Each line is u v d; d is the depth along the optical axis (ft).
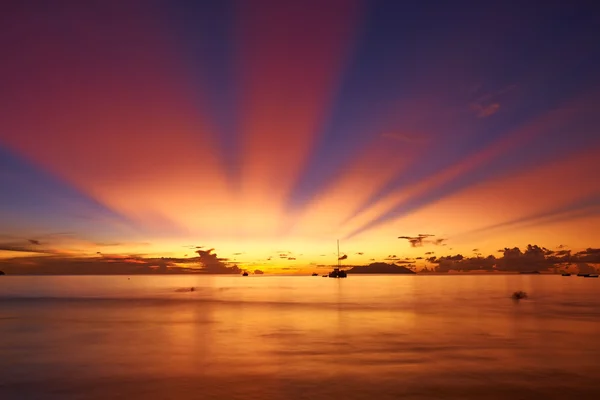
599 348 80.23
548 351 77.41
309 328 108.17
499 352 76.59
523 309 156.87
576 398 51.29
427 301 199.00
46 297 236.84
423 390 54.39
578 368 64.85
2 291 312.50
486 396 52.03
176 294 267.39
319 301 201.57
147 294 268.82
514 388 55.06
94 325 115.55
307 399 51.19
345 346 82.99
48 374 62.49
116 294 269.23
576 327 108.06
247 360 71.00
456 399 51.03
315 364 67.92
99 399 51.55
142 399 51.39
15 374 62.64
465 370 63.87
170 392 53.88
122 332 102.94
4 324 118.32
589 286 399.85
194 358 72.59
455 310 153.69
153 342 88.69
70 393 53.72
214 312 150.51
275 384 57.11
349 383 57.41
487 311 149.79
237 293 280.92
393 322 119.75
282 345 84.43
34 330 106.42
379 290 321.32
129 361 70.64
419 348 80.53
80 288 371.56
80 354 76.33
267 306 175.01
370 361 69.87
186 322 121.70
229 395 52.75
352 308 163.94
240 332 102.12
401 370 63.93
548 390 54.19
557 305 173.37
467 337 93.04
